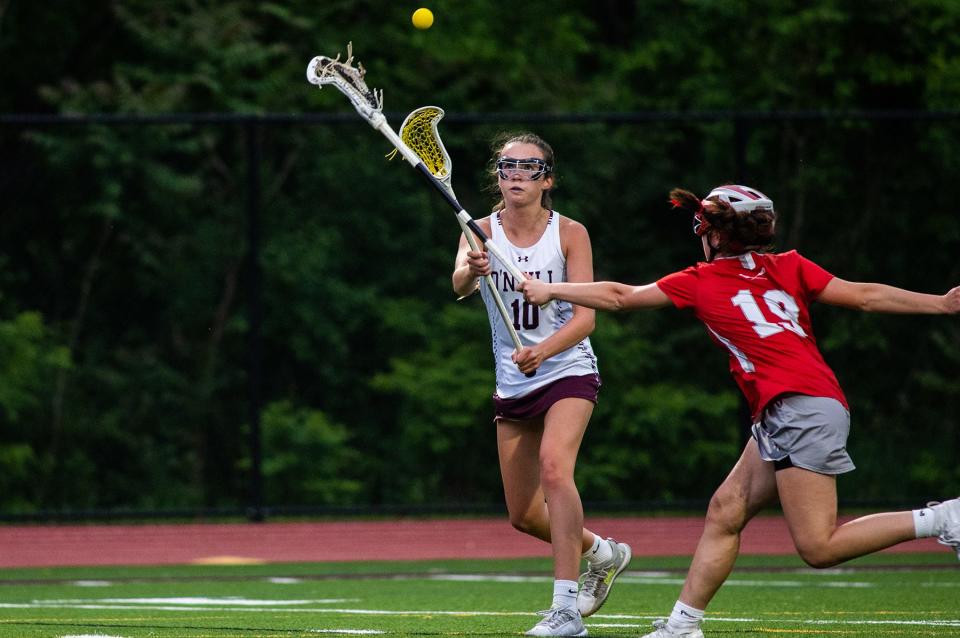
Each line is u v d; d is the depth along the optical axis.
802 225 56.12
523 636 18.69
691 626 16.98
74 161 55.38
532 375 19.94
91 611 24.33
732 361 16.59
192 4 64.94
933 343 52.59
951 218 54.81
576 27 76.00
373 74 65.12
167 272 56.03
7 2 65.69
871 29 64.69
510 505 20.89
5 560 40.75
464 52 66.56
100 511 45.41
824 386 16.05
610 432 53.97
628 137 59.25
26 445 52.72
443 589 30.02
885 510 46.59
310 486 54.16
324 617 22.58
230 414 55.56
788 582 30.02
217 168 58.44
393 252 58.16
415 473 55.12
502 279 20.20
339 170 58.59
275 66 65.00
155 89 60.09
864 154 55.50
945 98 62.69
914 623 20.44
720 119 45.75
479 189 58.09
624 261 58.66
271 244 57.19
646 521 47.84
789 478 16.06
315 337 56.50
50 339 54.16
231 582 32.78
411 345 57.00
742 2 68.12
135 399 54.66
